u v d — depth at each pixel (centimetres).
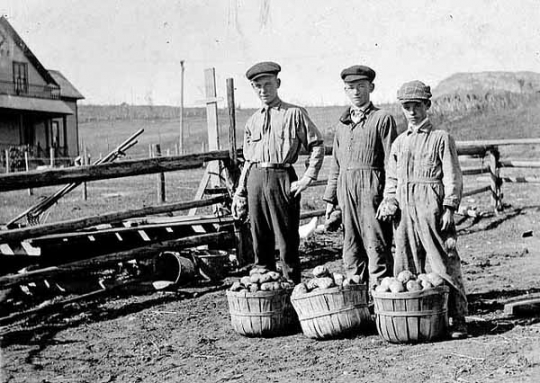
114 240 826
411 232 536
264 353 514
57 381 466
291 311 566
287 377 451
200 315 655
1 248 735
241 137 3122
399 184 539
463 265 881
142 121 5947
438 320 504
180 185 2189
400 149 539
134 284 786
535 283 744
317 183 1036
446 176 518
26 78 4294
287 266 648
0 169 3597
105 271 841
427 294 497
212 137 941
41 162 4031
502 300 654
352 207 592
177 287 780
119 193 2039
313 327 532
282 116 636
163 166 780
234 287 571
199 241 840
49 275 671
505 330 536
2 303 705
